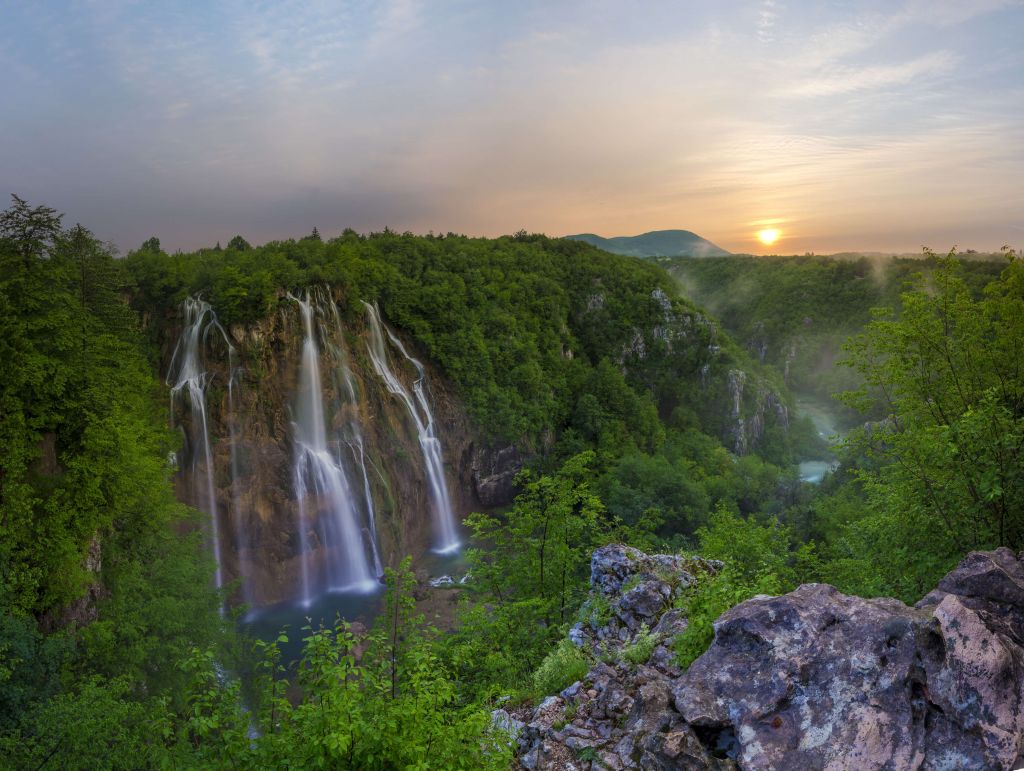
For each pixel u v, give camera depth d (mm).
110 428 32188
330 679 8203
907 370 17812
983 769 6648
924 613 8609
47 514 30141
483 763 8133
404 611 10883
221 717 8227
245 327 65625
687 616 12148
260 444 64125
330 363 72938
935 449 13133
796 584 24172
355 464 70938
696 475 94062
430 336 91312
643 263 161750
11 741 18859
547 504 21406
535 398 101688
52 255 36156
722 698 8703
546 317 124250
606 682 10516
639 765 8484
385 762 7801
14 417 29141
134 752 19062
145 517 37938
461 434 89562
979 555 9664
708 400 134125
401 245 113312
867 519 17734
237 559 60125
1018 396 16047
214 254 82812
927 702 7469
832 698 7992
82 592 29734
